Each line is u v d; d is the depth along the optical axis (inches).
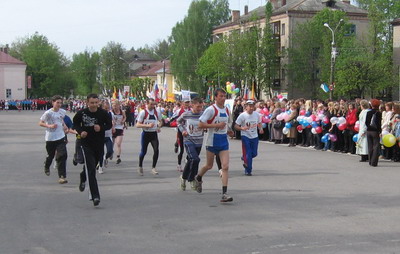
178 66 2970.0
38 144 898.1
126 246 259.3
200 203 370.0
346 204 362.0
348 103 767.1
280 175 512.4
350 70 1859.0
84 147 363.3
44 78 4109.3
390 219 315.3
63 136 478.9
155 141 517.3
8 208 354.9
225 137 383.6
